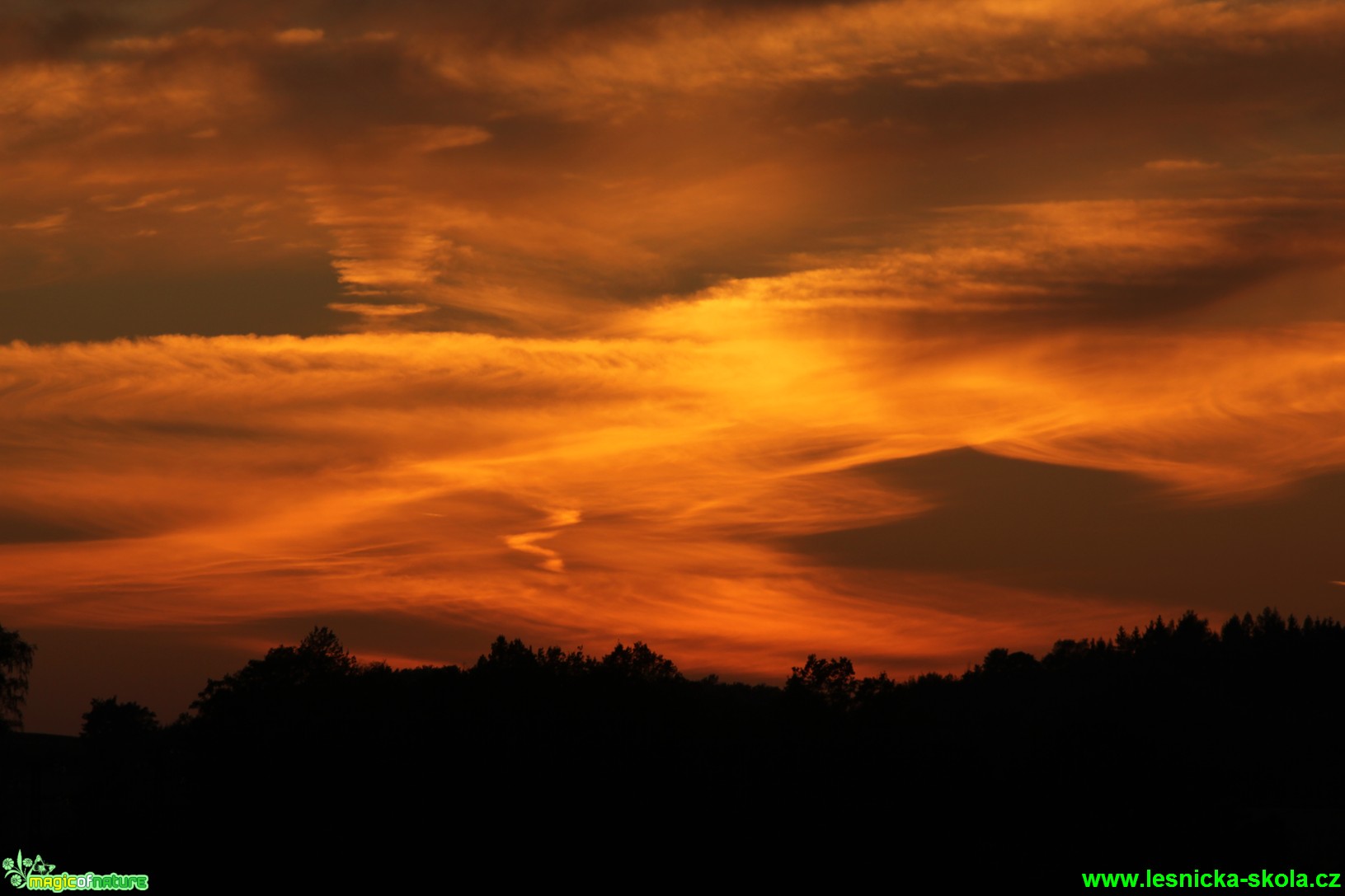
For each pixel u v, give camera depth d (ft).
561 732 296.10
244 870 274.36
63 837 313.73
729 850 267.59
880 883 252.42
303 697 314.35
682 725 306.35
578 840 272.92
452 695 313.94
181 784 315.37
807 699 319.06
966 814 270.26
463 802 281.13
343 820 283.18
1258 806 306.35
